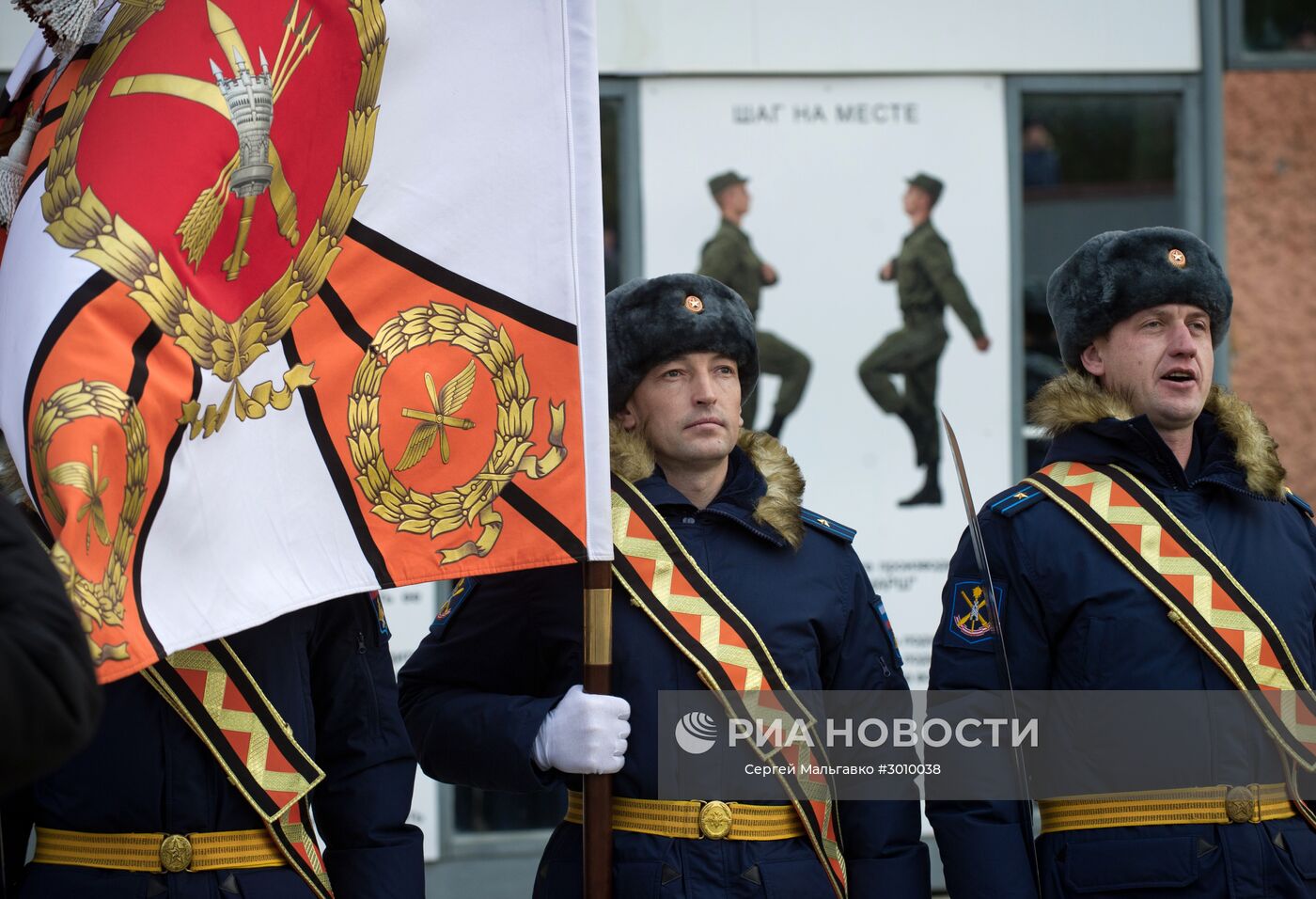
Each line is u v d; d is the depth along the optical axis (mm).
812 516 6406
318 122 5492
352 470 5465
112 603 4734
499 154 5762
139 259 5047
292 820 5449
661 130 10750
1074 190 11070
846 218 10883
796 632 6066
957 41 10945
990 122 10992
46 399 4828
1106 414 6348
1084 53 11070
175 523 5016
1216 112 11172
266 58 5406
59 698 3479
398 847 5695
